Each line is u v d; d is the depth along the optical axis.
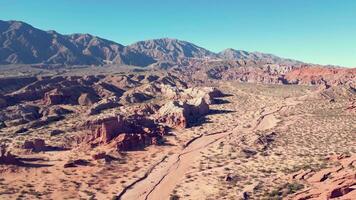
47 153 106.88
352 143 105.06
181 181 82.69
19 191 75.94
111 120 123.88
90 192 77.31
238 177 81.19
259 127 142.25
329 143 107.31
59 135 127.38
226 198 67.62
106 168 93.50
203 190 74.94
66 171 90.50
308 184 68.19
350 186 51.25
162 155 105.38
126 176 87.88
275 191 66.19
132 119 128.88
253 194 68.31
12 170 88.00
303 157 93.38
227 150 106.94
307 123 139.38
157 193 76.69
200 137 126.88
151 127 129.88
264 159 95.44
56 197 74.06
